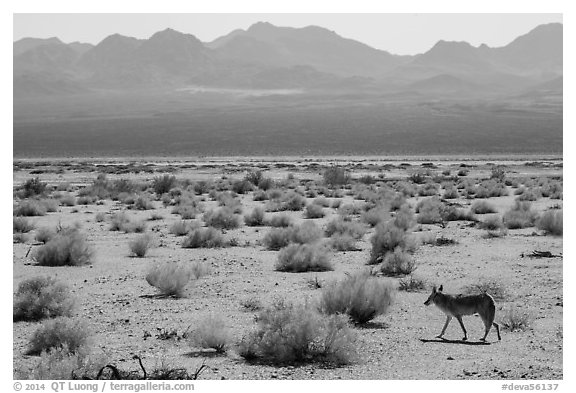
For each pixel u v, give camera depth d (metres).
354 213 53.44
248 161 133.38
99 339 19.05
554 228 40.97
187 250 36.34
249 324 20.48
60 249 31.88
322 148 183.00
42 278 23.06
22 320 21.50
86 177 92.94
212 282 27.45
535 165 112.56
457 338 19.25
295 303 23.05
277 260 31.81
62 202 61.34
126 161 136.25
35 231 43.59
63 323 18.14
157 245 37.53
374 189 73.56
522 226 44.78
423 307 23.02
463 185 76.31
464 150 173.25
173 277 24.91
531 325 20.53
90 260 32.69
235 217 45.88
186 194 64.25
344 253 35.12
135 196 64.44
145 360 17.06
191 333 19.34
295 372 16.19
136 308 22.91
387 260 29.52
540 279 27.75
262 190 67.94
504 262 31.89
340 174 82.38
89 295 25.08
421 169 107.69
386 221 43.84
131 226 43.59
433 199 56.47
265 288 26.11
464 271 29.62
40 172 99.12
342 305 21.00
